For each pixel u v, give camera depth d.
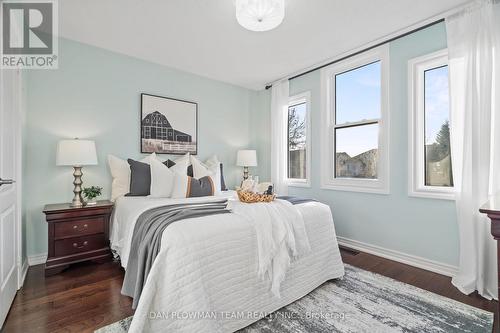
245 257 1.53
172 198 2.60
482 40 1.97
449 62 2.16
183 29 2.49
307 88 3.56
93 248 2.46
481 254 1.93
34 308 1.70
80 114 2.77
